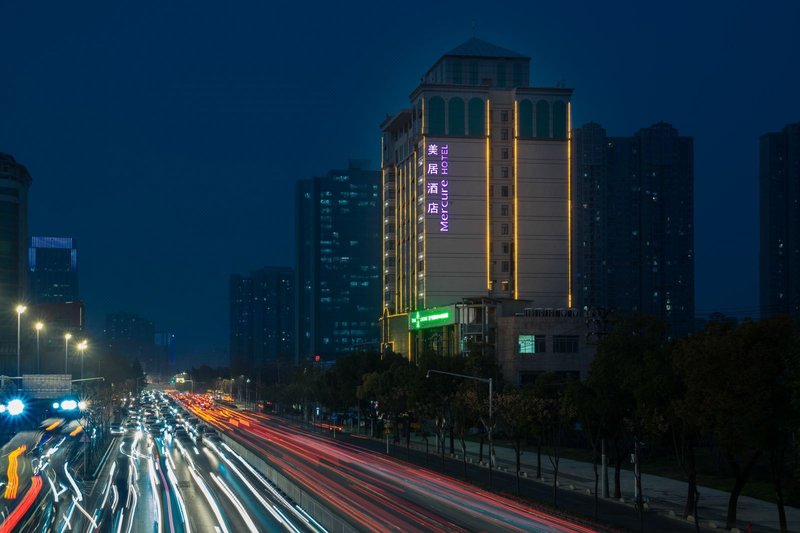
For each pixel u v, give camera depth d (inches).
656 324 2240.4
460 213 6624.0
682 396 2009.1
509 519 2101.4
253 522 2138.3
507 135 6752.0
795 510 2303.2
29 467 2018.9
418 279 6756.9
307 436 5497.1
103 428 4756.4
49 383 2913.4
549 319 5093.5
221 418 7800.2
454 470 3380.9
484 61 7057.1
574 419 2596.0
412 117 7012.8
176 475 3250.5
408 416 4239.7
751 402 1695.4
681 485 2822.3
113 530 2023.9
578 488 2787.9
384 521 2064.5
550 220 6722.4
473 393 3122.5
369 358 5590.6
